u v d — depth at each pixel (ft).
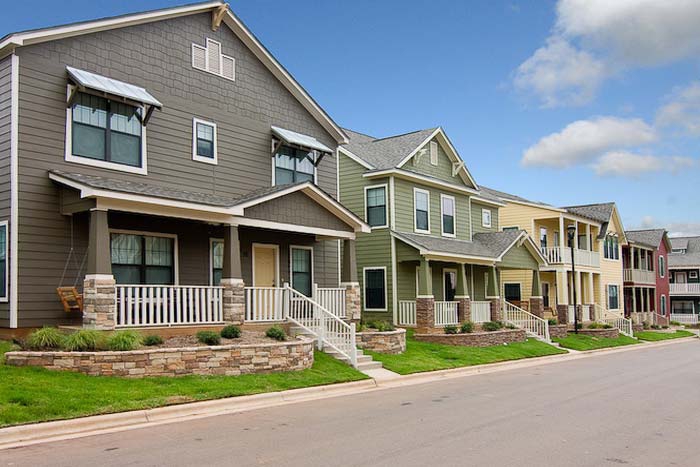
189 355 43.24
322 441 29.91
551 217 122.31
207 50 60.39
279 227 58.65
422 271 82.79
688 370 66.54
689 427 34.63
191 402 37.58
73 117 49.34
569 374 62.08
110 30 52.44
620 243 156.15
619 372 64.23
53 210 47.60
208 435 30.89
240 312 54.29
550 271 126.41
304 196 61.52
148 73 54.95
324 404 41.27
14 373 37.42
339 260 74.38
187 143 57.52
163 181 55.06
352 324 56.13
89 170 49.85
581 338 105.40
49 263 47.19
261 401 41.16
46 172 47.42
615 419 36.88
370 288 88.63
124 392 36.73
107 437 30.17
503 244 98.89
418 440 30.48
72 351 40.14
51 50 48.47
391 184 86.84
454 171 99.86
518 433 32.50
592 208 147.23
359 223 67.05
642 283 172.86
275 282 66.33
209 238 59.62
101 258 44.96
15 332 45.32
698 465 26.40
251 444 29.04
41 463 25.17
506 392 48.24
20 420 30.55
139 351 41.01
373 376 53.52
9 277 45.55
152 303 48.62
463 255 86.48
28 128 46.65
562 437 31.68
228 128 61.52
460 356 69.41
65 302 46.24
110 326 45.03
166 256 55.98
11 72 46.34
